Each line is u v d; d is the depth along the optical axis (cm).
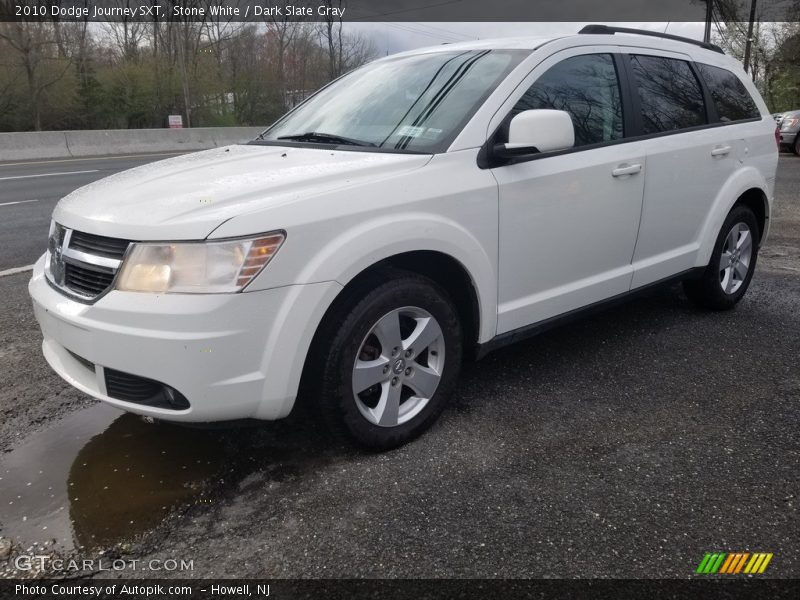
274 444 285
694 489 250
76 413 318
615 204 349
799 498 244
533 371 361
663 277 397
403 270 274
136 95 2747
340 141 324
